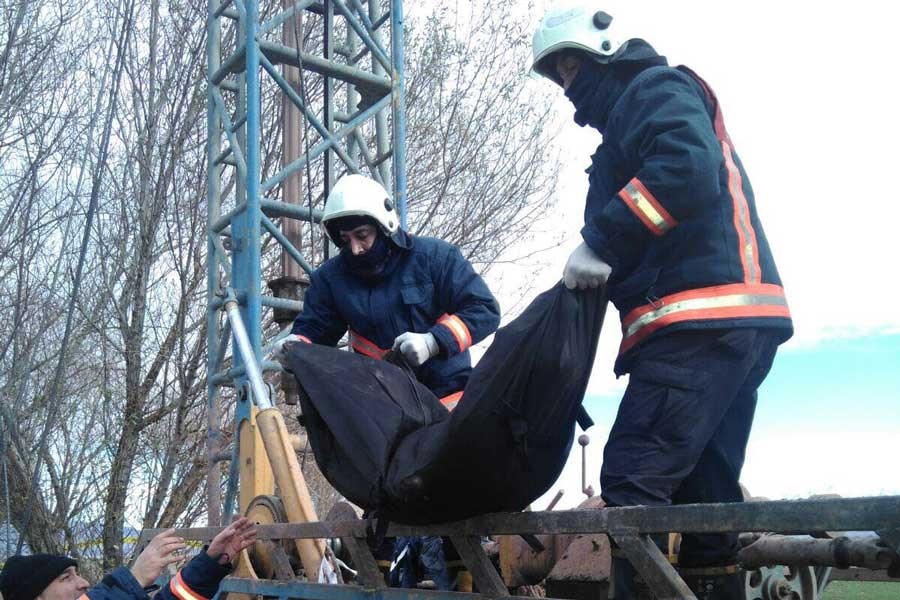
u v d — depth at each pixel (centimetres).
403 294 364
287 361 303
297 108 676
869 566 208
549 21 275
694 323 240
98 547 1002
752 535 259
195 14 1102
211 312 600
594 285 237
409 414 274
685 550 276
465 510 254
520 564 369
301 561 383
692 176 229
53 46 966
